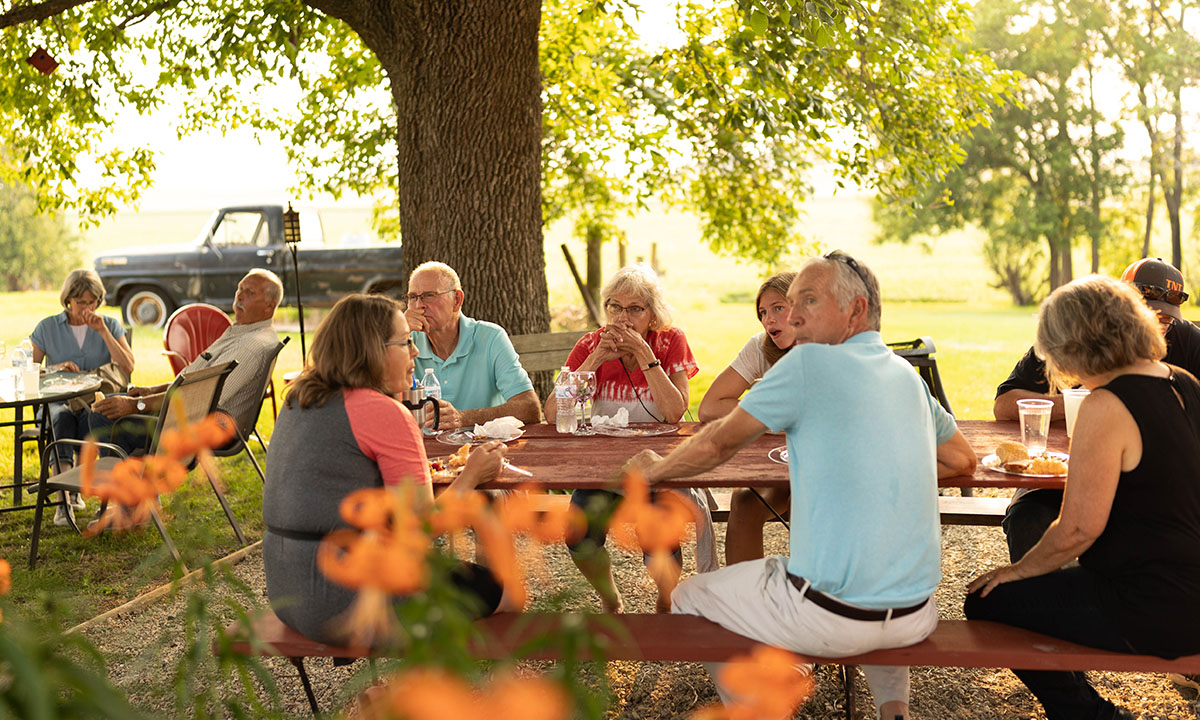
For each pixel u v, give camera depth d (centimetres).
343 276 1329
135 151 863
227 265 1340
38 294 2352
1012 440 327
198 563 121
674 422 363
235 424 468
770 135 709
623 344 363
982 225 2416
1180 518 224
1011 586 247
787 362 229
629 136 879
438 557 103
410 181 611
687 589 259
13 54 754
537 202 612
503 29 574
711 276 2822
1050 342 234
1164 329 326
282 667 326
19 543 468
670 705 293
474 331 401
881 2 742
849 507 221
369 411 231
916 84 796
